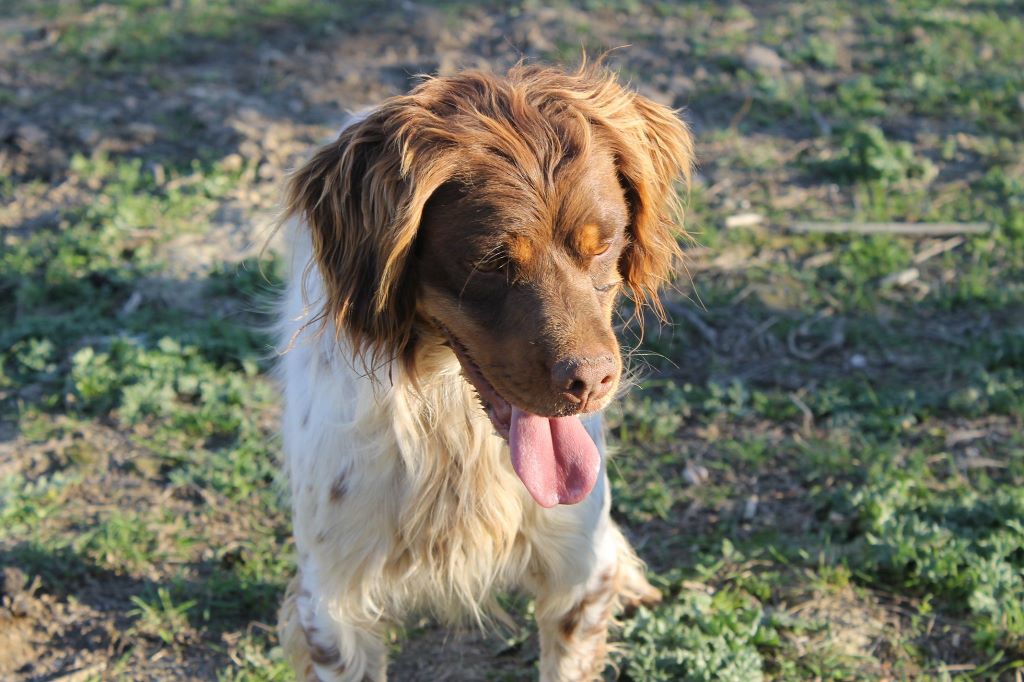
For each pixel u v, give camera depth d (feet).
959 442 16.71
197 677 12.95
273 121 28.78
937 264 21.93
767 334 19.86
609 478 16.24
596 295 9.53
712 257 22.25
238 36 35.40
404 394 10.52
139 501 15.92
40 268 21.99
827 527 14.94
